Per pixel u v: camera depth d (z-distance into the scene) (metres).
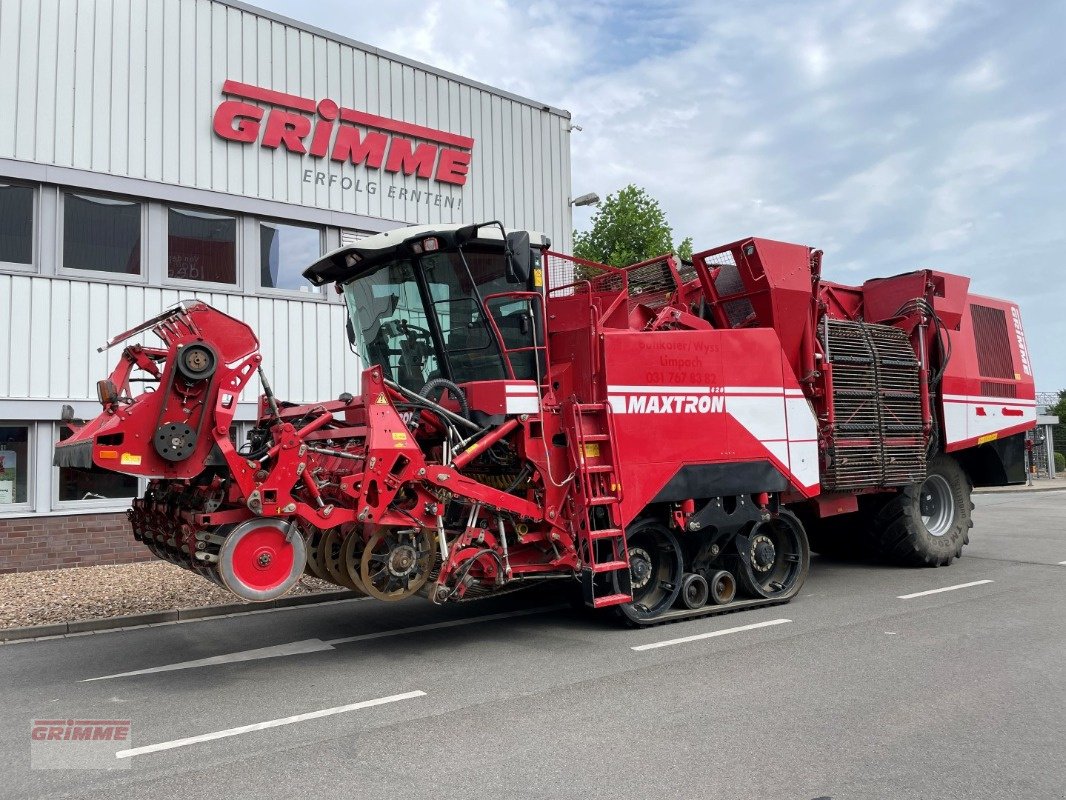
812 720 4.52
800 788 3.62
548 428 6.64
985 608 7.49
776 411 7.79
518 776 3.80
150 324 5.40
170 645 6.81
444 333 6.87
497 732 4.41
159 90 11.53
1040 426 39.06
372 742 4.31
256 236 12.50
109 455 5.08
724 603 7.52
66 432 7.50
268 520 5.40
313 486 5.55
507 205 15.55
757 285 7.97
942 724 4.44
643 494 6.82
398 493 5.99
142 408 5.22
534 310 7.05
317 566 6.32
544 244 7.04
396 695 5.16
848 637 6.45
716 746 4.14
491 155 15.34
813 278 8.47
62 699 5.27
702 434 7.24
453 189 14.77
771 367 7.81
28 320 10.44
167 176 11.55
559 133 16.48
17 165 10.34
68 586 9.21
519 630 7.04
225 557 5.24
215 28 12.06
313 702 5.06
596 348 6.87
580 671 5.62
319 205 13.08
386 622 7.56
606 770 3.86
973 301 10.68
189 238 11.93
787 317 8.06
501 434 6.41
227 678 5.69
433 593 6.03
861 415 8.70
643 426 6.91
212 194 11.94
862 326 8.98
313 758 4.09
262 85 12.46
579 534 6.57
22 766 4.07
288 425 5.49
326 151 13.12
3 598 8.55
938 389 9.77
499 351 6.89
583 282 7.82
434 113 14.51
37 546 10.45
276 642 6.81
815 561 10.65
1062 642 6.21
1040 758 3.96
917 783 3.67
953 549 10.03
